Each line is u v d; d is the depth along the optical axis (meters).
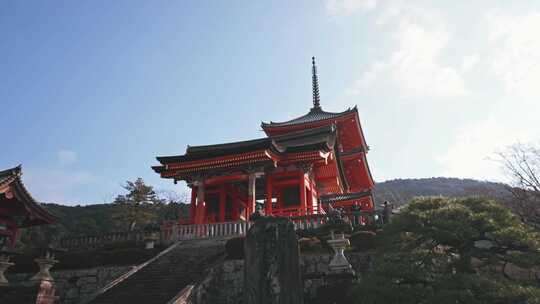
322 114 55.72
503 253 12.75
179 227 26.22
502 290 10.66
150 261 21.14
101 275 21.72
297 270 7.23
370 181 53.28
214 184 33.78
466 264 12.98
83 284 21.73
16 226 24.77
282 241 7.35
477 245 13.98
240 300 17.92
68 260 22.98
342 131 49.94
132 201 55.66
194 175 32.19
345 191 45.41
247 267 7.32
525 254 12.03
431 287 11.62
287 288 6.96
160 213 57.78
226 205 36.47
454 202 14.52
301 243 19.41
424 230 13.24
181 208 60.34
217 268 18.48
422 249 13.74
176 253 22.66
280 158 31.12
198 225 25.92
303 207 30.48
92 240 28.41
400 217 14.45
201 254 21.95
